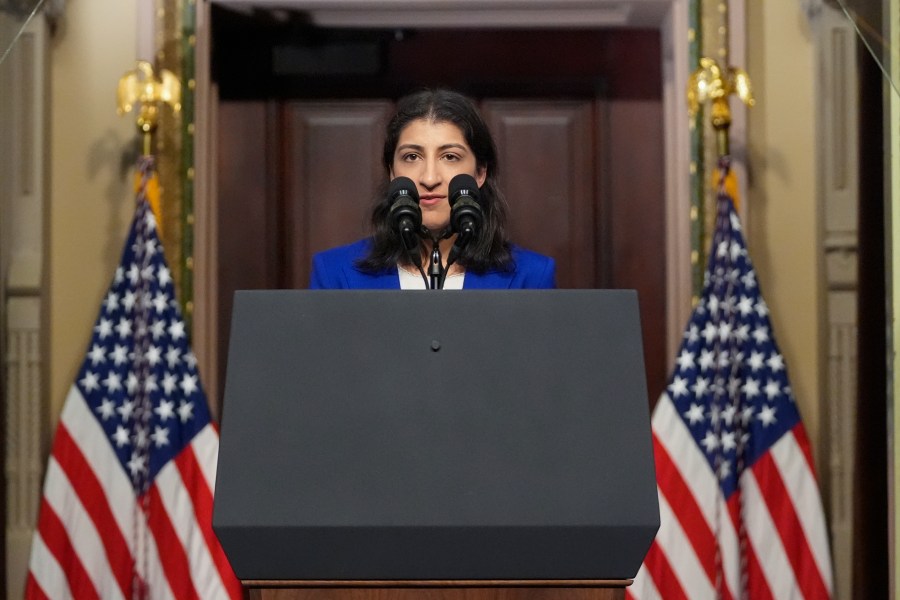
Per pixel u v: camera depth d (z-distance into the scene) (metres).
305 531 1.64
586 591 1.71
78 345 4.60
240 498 1.65
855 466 4.29
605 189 5.02
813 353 4.65
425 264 2.81
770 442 4.35
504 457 1.68
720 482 4.30
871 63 4.32
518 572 1.68
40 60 4.58
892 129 4.29
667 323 4.80
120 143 4.66
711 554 4.25
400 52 5.06
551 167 5.06
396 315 1.75
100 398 4.35
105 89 4.66
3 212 4.52
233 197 4.98
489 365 1.73
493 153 2.95
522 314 1.75
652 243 5.00
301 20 4.91
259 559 1.66
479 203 2.30
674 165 4.80
